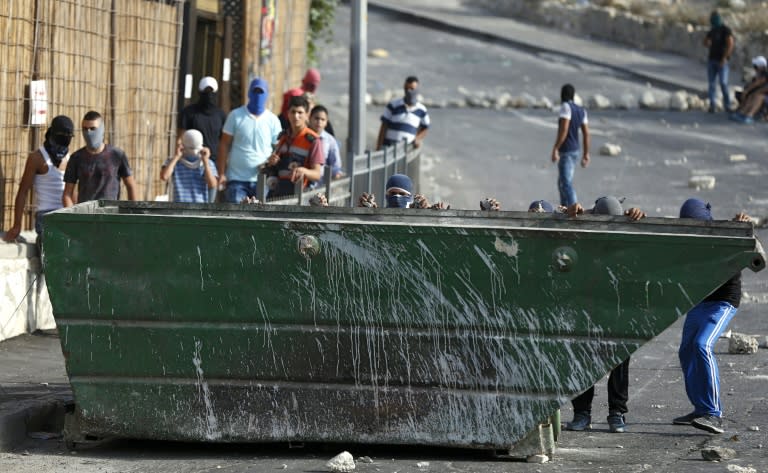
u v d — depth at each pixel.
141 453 27.17
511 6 170.75
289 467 25.70
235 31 68.81
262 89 46.19
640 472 25.39
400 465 25.80
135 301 26.16
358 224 25.55
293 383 26.08
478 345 25.61
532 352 25.48
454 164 83.94
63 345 26.41
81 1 43.84
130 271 26.11
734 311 30.16
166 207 29.48
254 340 25.98
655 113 109.19
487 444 25.83
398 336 25.73
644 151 89.31
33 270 38.94
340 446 27.16
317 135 45.03
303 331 25.89
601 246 25.16
